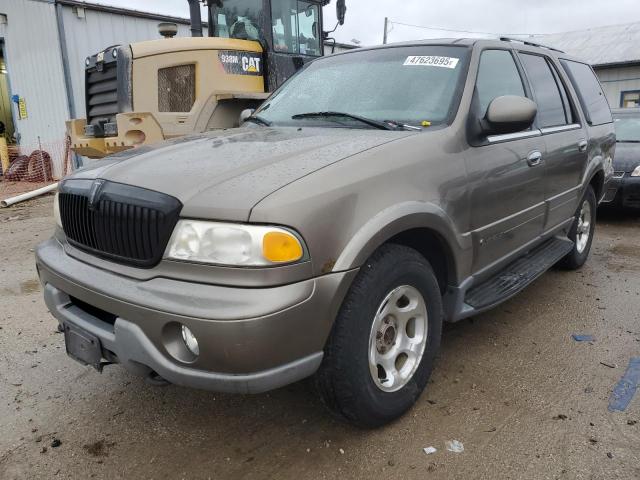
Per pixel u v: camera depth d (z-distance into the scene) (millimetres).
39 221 8086
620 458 2424
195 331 2018
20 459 2506
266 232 2020
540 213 3865
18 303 4473
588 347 3525
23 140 14008
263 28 7125
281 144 2686
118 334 2229
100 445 2607
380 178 2418
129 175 2402
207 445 2594
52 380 3201
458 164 2875
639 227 7117
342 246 2215
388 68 3492
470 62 3281
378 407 2520
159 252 2168
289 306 2041
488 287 3441
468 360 3350
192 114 6594
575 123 4500
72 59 12797
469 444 2547
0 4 13109
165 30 7488
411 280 2598
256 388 2072
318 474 2377
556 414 2764
